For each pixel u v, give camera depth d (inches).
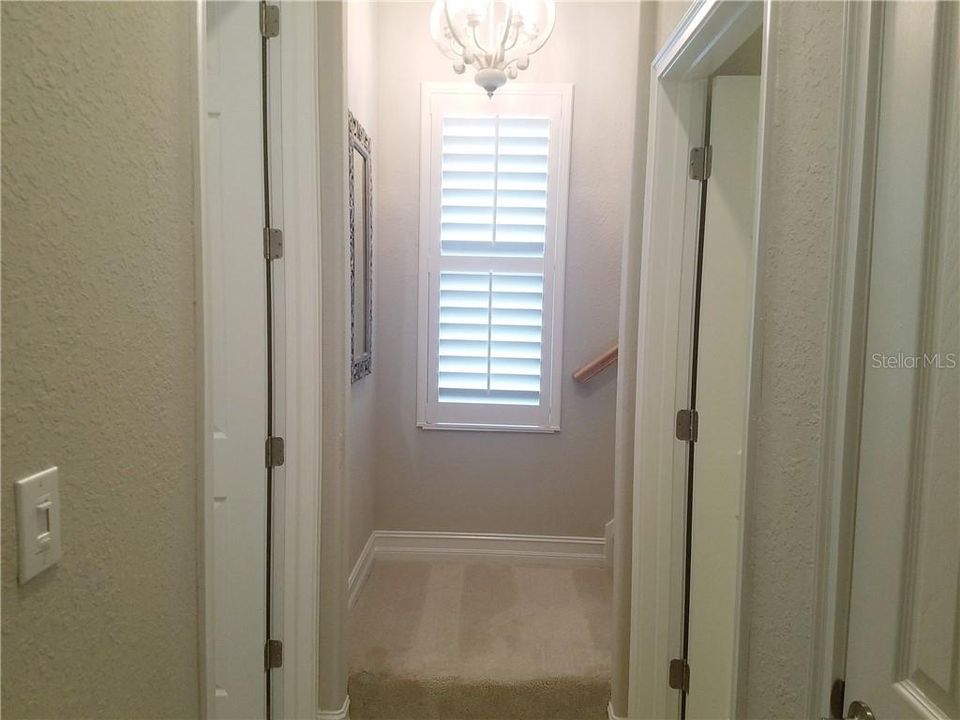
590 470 121.1
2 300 23.5
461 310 118.3
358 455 106.5
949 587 24.6
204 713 41.0
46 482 26.0
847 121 30.3
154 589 35.0
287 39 68.5
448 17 85.5
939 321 24.9
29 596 25.4
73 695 28.3
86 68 27.9
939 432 25.0
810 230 33.9
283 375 71.5
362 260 104.8
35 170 25.0
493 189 115.8
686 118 67.2
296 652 73.7
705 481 68.8
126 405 31.8
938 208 25.0
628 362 74.1
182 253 37.3
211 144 68.4
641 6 70.4
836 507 31.2
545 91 114.3
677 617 71.4
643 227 71.6
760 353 39.5
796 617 35.1
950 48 24.4
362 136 100.4
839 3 31.2
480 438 121.6
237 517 71.9
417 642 92.7
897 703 27.1
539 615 101.7
